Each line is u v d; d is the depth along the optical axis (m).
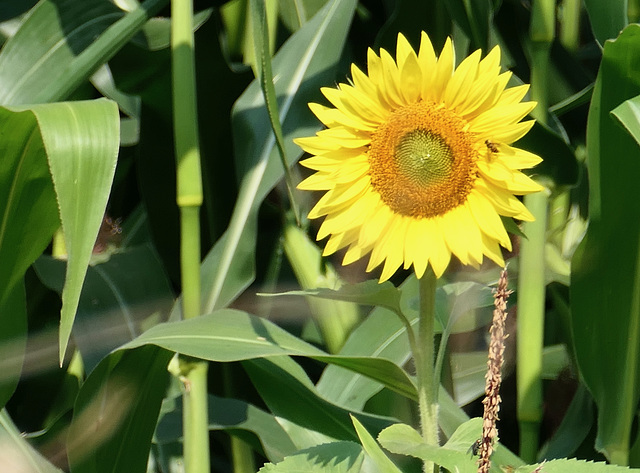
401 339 2.08
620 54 1.84
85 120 1.77
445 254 1.77
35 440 2.06
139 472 1.98
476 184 1.77
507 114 1.77
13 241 1.85
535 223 2.04
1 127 1.77
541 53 2.05
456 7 2.12
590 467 1.70
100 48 2.01
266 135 2.12
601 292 1.95
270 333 1.91
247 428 2.02
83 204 1.75
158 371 1.94
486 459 1.66
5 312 1.90
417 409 2.09
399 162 1.78
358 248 1.79
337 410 2.01
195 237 1.97
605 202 1.91
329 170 1.79
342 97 1.79
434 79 1.77
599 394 1.98
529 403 2.04
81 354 2.10
